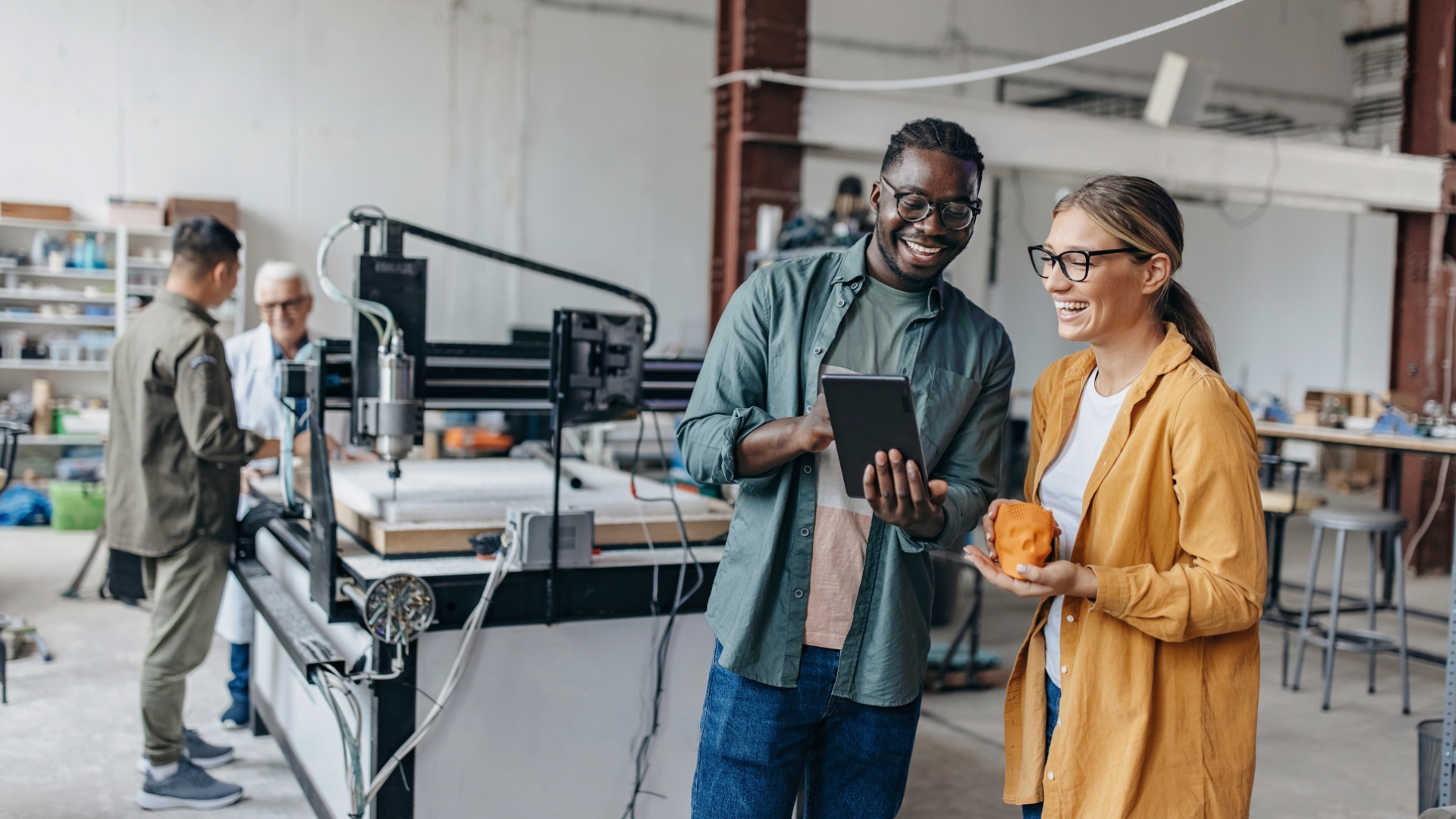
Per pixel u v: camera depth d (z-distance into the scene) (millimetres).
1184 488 1250
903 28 10750
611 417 2049
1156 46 11742
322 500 1979
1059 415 1466
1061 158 5809
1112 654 1298
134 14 8109
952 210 1393
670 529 2223
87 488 6891
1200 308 1431
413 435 2041
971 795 2936
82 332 7945
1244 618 1219
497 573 1870
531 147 9414
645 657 2061
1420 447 3895
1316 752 3400
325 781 2266
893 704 1520
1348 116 12625
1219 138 6184
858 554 1515
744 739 1521
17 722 3305
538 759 1969
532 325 9469
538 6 9352
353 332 2004
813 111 5238
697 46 9930
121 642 4305
